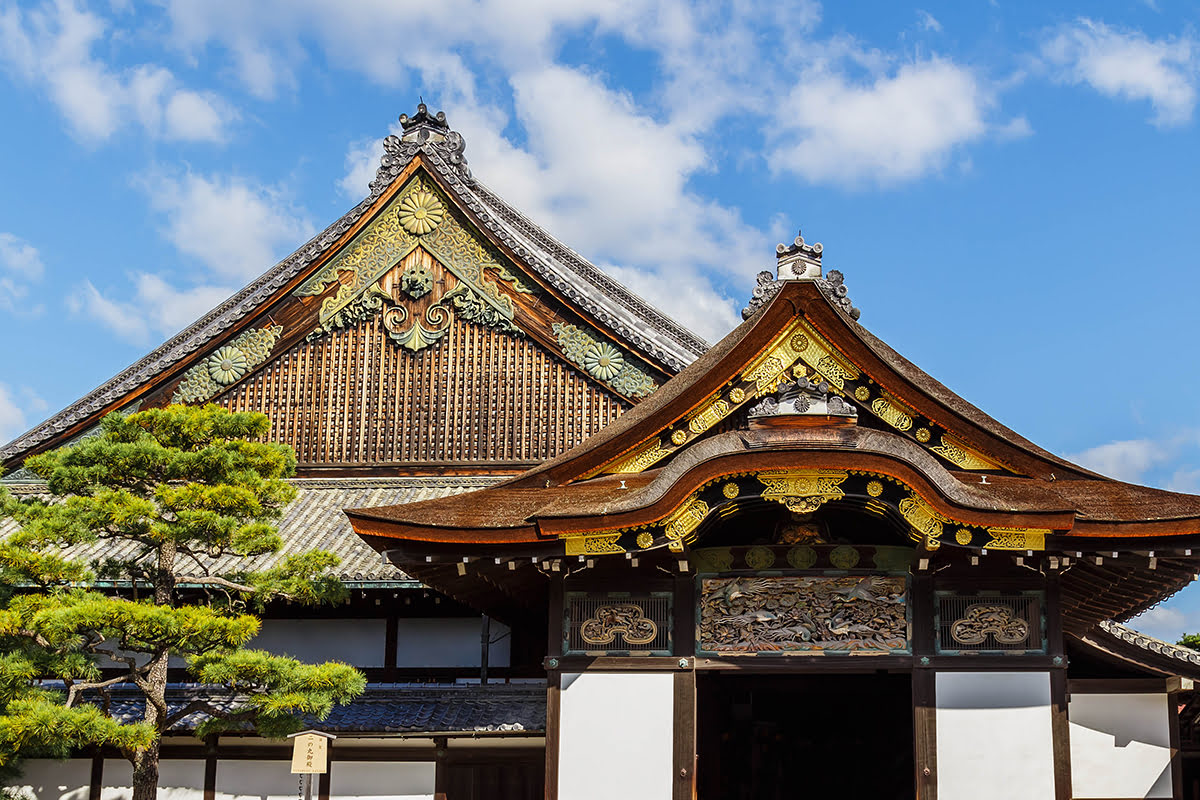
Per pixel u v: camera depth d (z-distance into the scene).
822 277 19.64
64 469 18.73
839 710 23.83
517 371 26.80
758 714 23.94
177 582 19.36
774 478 15.66
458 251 27.52
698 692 22.00
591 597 16.75
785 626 16.53
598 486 17.30
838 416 16.11
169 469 18.89
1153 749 18.78
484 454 26.47
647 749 16.22
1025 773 15.80
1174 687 18.86
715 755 22.34
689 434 17.38
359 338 27.48
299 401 27.27
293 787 21.12
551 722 16.36
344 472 26.75
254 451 19.38
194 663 17.62
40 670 17.36
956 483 15.33
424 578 17.61
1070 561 15.71
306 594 19.39
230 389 27.52
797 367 17.02
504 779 20.97
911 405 16.84
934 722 15.99
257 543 18.70
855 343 16.72
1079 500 16.23
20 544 17.73
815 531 16.81
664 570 16.73
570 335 26.67
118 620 16.69
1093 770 18.72
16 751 17.23
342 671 17.97
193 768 21.38
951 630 16.30
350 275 27.73
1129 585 17.34
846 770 23.52
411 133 28.38
